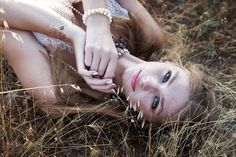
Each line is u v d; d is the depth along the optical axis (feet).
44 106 7.13
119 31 7.84
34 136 6.95
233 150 7.43
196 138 7.37
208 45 9.14
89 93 7.40
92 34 7.01
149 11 9.45
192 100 7.27
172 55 7.98
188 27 9.43
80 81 7.35
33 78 7.06
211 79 8.29
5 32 6.95
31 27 7.06
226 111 7.92
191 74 7.49
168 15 9.50
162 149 6.89
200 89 7.40
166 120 7.25
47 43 7.25
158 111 7.14
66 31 7.06
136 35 8.02
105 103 7.30
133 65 7.31
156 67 7.23
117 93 7.07
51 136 7.00
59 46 7.29
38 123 7.17
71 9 7.58
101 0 7.27
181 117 7.25
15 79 7.74
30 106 7.33
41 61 7.11
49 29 7.06
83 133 7.22
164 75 7.20
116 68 7.36
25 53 7.04
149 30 8.09
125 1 8.15
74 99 7.32
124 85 7.23
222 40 9.28
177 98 7.16
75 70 7.30
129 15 8.02
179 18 9.50
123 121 7.44
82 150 7.14
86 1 7.25
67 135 7.18
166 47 8.49
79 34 7.04
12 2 6.98
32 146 6.68
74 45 7.03
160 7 9.57
